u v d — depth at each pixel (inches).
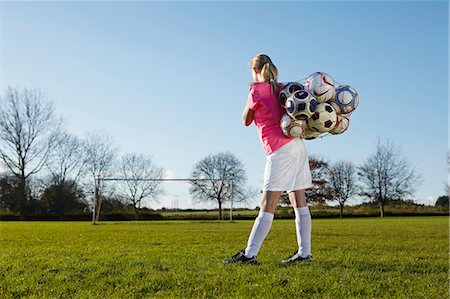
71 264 211.8
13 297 143.9
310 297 140.3
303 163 217.2
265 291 146.0
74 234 522.0
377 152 1950.1
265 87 211.6
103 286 156.6
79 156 1785.2
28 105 1679.4
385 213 1964.8
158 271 186.4
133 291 148.1
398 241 378.6
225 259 225.1
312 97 203.3
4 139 1660.9
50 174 1756.9
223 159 1932.8
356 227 734.5
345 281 163.5
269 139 210.1
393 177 1939.0
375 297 141.8
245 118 217.9
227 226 856.3
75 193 1790.1
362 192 1968.5
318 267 196.5
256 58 216.7
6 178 1690.5
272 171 209.0
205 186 1860.2
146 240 396.2
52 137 1727.4
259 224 208.8
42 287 155.7
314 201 2006.6
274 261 220.2
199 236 462.3
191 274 177.9
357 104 215.9
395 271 191.0
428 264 218.4
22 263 218.5
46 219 1765.5
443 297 142.9
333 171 1991.9
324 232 546.9
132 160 1892.2
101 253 268.5
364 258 240.4
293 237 439.5
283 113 210.8
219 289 150.3
